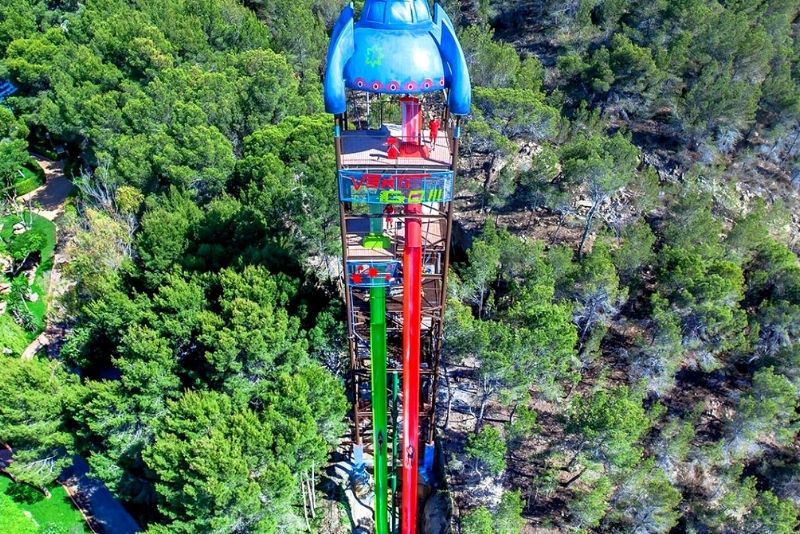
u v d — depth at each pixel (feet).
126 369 135.44
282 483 117.39
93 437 145.48
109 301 152.76
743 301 164.76
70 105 225.56
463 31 221.87
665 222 184.65
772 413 132.05
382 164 104.01
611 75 200.95
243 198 180.45
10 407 139.54
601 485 119.24
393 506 137.39
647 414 136.56
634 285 164.04
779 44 226.99
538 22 262.06
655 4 227.20
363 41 98.99
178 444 119.85
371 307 118.62
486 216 196.34
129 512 149.59
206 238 164.96
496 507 126.82
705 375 158.30
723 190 200.54
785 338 153.07
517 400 135.95
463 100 98.32
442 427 146.20
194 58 251.80
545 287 142.51
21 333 189.57
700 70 214.90
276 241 165.27
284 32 253.03
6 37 283.59
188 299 146.10
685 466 139.03
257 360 136.26
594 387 149.79
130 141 201.16
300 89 230.07
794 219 201.67
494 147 176.14
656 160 207.10
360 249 114.32
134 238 184.85
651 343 147.23
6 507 140.26
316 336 143.95
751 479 128.16
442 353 148.87
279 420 122.52
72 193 244.83
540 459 138.31
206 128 193.26
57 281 212.02
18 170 249.14
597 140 179.11
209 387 141.69
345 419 154.51
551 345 129.39
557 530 127.24
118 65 250.78
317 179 168.25
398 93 99.60
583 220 189.67
